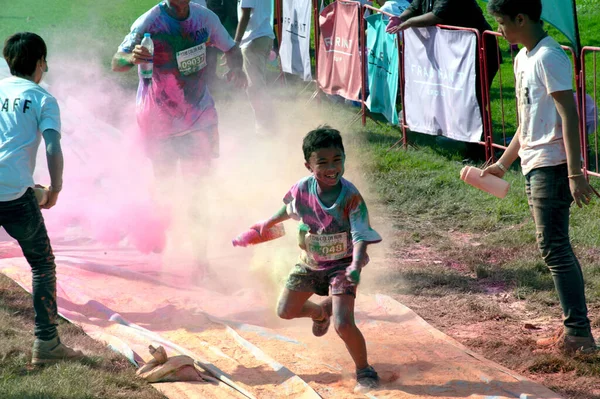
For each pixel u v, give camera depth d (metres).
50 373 6.54
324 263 6.65
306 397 6.26
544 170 7.11
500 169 7.89
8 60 6.93
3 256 10.05
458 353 7.27
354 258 6.26
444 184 13.51
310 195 6.55
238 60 9.66
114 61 9.21
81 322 7.89
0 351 6.98
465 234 11.45
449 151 15.54
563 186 7.09
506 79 21.14
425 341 7.60
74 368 6.61
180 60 9.04
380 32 16.55
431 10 14.92
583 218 11.46
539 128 7.08
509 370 6.86
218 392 6.28
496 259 10.26
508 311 8.62
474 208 12.38
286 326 8.12
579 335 7.27
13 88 6.83
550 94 6.80
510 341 7.76
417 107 15.50
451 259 10.38
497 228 11.55
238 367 6.89
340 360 7.23
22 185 6.66
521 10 6.84
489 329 8.12
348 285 6.50
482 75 14.00
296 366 7.06
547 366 7.09
